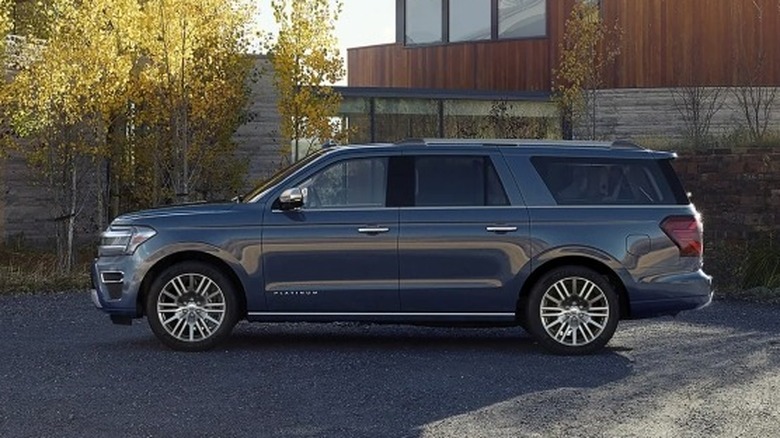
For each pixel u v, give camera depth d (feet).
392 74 105.91
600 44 90.22
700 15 88.74
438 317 37.27
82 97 62.23
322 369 33.71
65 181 63.36
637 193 37.50
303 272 37.01
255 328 43.88
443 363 34.91
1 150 63.00
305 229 36.99
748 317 46.29
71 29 61.05
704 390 30.32
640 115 89.76
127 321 37.76
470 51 98.94
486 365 34.58
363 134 84.64
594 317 36.86
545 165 37.55
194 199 68.74
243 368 33.86
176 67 63.98
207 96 66.03
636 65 89.92
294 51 68.49
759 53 87.97
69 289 57.00
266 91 77.05
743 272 56.75
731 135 74.84
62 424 26.48
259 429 26.00
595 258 36.91
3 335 41.19
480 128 87.66
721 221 61.93
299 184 37.45
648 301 37.14
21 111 61.05
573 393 29.94
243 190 74.08
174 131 65.98
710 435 25.30
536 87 94.79
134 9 61.82
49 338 40.37
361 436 25.29
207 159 69.10
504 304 37.11
